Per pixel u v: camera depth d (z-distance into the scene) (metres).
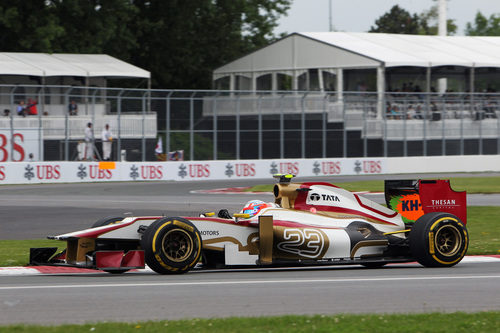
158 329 12.33
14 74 61.50
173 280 18.05
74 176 55.78
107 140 56.78
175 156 58.97
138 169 57.62
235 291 16.41
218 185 54.19
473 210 37.56
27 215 36.25
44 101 59.09
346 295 16.12
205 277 18.73
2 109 57.22
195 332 12.19
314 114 64.06
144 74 70.31
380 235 21.52
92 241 18.89
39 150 55.38
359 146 65.88
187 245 19.00
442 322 13.15
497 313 13.95
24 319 13.40
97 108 56.75
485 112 70.75
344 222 21.52
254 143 62.03
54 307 14.47
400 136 67.25
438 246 21.19
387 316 13.56
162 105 58.44
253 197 45.12
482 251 25.47
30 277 19.06
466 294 16.41
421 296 16.12
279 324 12.83
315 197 21.75
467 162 69.50
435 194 21.95
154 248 18.48
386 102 67.25
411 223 22.75
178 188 51.69
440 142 68.69
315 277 18.92
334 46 73.88
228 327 12.57
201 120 60.12
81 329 12.28
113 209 38.53
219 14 101.88
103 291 16.28
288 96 63.56
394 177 61.09
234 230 19.81
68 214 36.56
